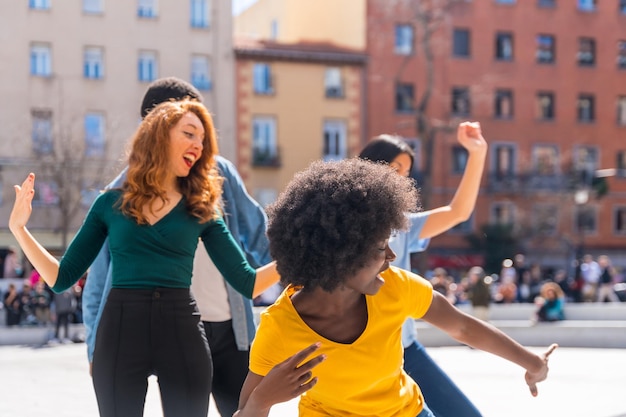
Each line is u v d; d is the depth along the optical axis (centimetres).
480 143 406
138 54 3622
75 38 3522
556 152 4388
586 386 1044
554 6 4406
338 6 4353
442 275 2430
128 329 330
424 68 4094
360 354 256
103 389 332
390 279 269
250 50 3781
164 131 340
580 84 4441
